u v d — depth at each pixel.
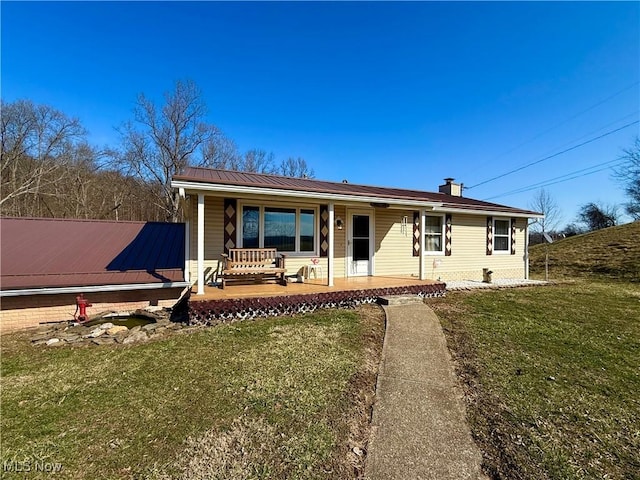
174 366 4.25
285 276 8.73
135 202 27.22
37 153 23.81
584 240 22.28
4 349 5.04
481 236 12.98
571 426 3.01
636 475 2.39
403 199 8.80
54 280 6.73
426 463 2.50
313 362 4.39
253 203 8.73
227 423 2.95
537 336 5.62
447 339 5.46
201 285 6.72
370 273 10.70
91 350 4.92
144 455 2.50
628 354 4.83
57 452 2.52
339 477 2.32
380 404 3.38
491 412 3.25
